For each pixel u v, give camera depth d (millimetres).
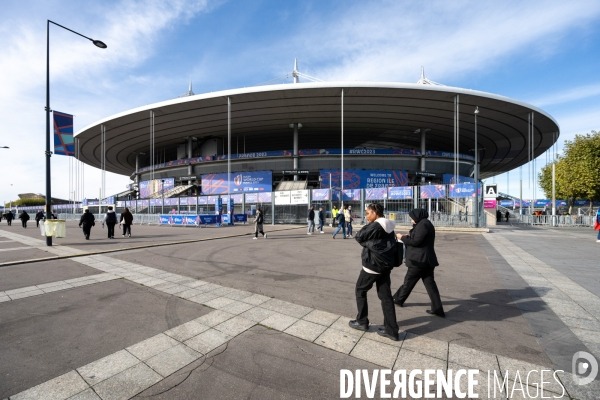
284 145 58750
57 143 13414
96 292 5094
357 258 8312
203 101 36062
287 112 39469
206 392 2387
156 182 50438
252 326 3664
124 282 5727
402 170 44719
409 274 4141
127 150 58125
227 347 3141
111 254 8953
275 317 3941
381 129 45875
